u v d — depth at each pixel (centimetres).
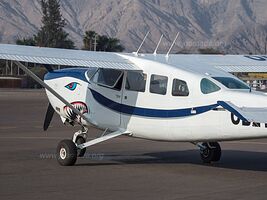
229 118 1568
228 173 1667
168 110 1688
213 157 1867
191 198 1321
